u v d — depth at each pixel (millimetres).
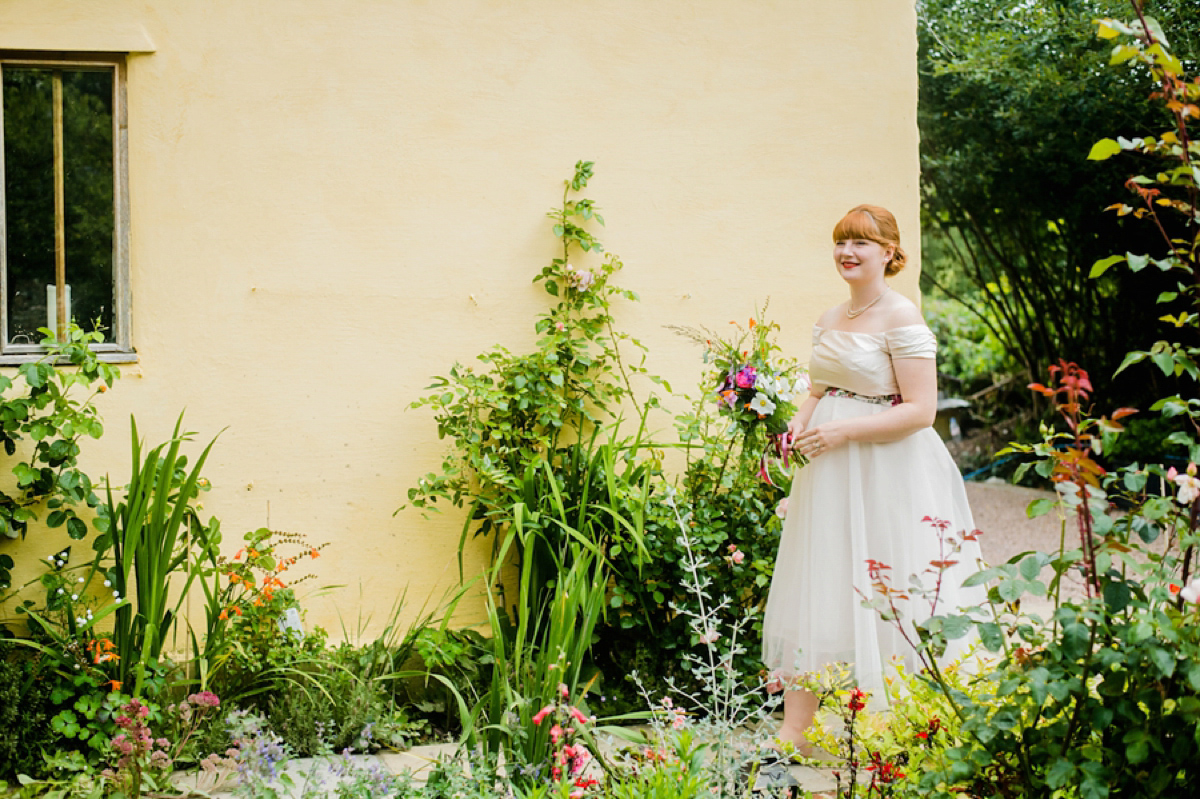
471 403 3920
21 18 3617
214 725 3195
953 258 9320
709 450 3877
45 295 3727
